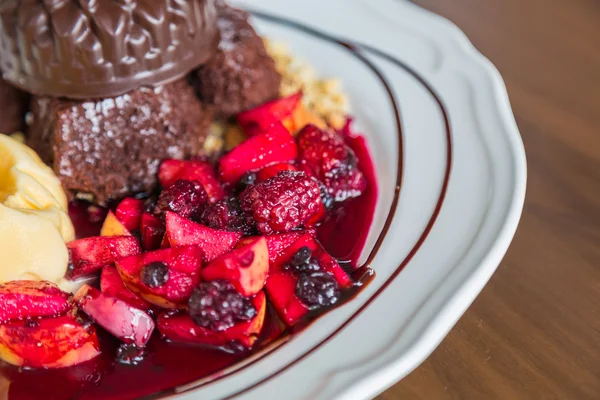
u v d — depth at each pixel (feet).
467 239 0.96
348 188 1.05
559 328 0.91
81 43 0.99
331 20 1.25
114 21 0.99
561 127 1.12
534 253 0.98
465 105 1.11
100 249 0.97
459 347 0.89
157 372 0.89
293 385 0.86
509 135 1.06
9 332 0.88
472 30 1.28
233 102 1.14
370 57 1.21
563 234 0.99
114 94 1.02
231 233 0.95
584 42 1.26
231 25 1.13
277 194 0.96
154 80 1.03
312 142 1.06
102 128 1.04
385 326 0.90
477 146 1.06
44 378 0.89
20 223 0.93
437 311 0.89
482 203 1.00
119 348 0.91
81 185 1.05
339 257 0.99
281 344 0.90
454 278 0.92
